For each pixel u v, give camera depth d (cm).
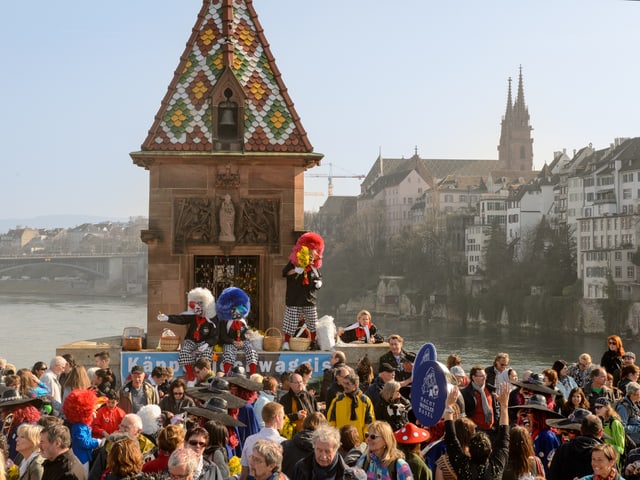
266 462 1243
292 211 3120
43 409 1917
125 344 2847
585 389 2334
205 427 1478
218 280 3145
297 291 2886
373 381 2053
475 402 1942
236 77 3097
